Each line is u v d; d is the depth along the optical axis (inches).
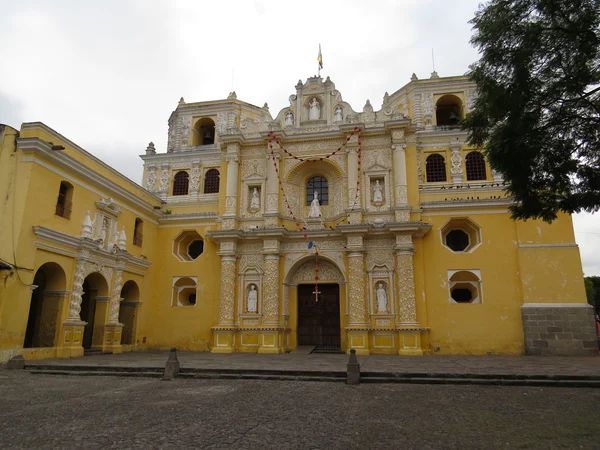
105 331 818.8
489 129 454.9
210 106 1189.1
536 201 420.2
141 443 249.1
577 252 839.1
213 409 339.9
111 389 436.5
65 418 306.8
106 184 820.6
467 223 909.2
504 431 278.1
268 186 968.3
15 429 277.9
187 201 1039.6
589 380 479.8
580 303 819.4
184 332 946.1
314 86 1040.2
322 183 1019.9
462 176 970.7
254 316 908.6
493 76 408.8
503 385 474.6
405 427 288.2
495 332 836.0
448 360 692.7
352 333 844.6
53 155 690.8
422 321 848.9
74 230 744.3
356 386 466.0
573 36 359.9
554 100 386.0
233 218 952.9
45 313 713.6
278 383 482.3
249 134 1028.5
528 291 836.6
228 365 589.6
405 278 856.9
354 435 269.0
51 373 549.0
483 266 868.0
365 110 989.2
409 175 925.2
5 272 615.5
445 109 1126.4
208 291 957.2
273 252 917.8
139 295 938.7
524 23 386.9
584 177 394.3
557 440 258.4
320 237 920.3
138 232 953.5
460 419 311.3
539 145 388.2
